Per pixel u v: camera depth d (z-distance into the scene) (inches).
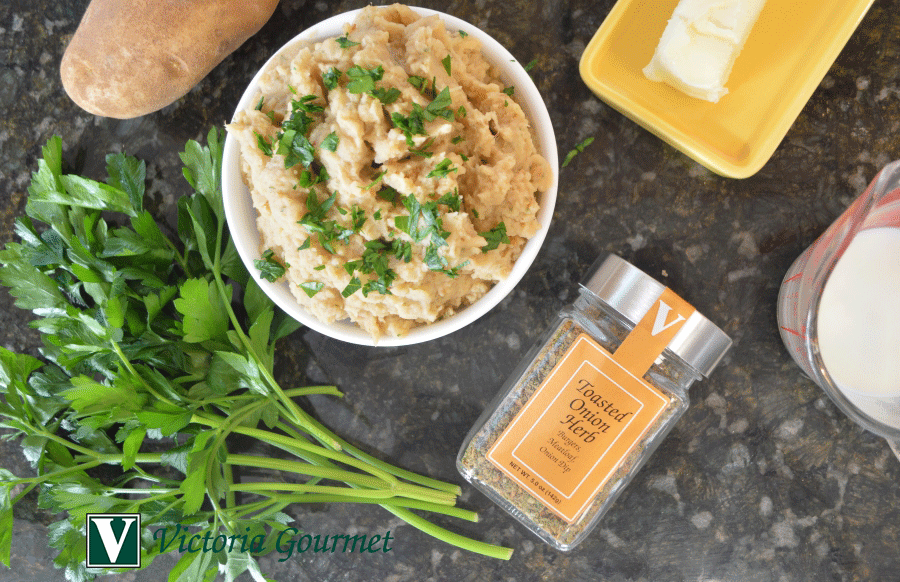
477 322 18.2
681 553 18.2
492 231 15.5
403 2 17.8
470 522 18.5
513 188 15.4
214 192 16.8
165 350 17.2
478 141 15.3
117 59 16.3
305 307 16.1
